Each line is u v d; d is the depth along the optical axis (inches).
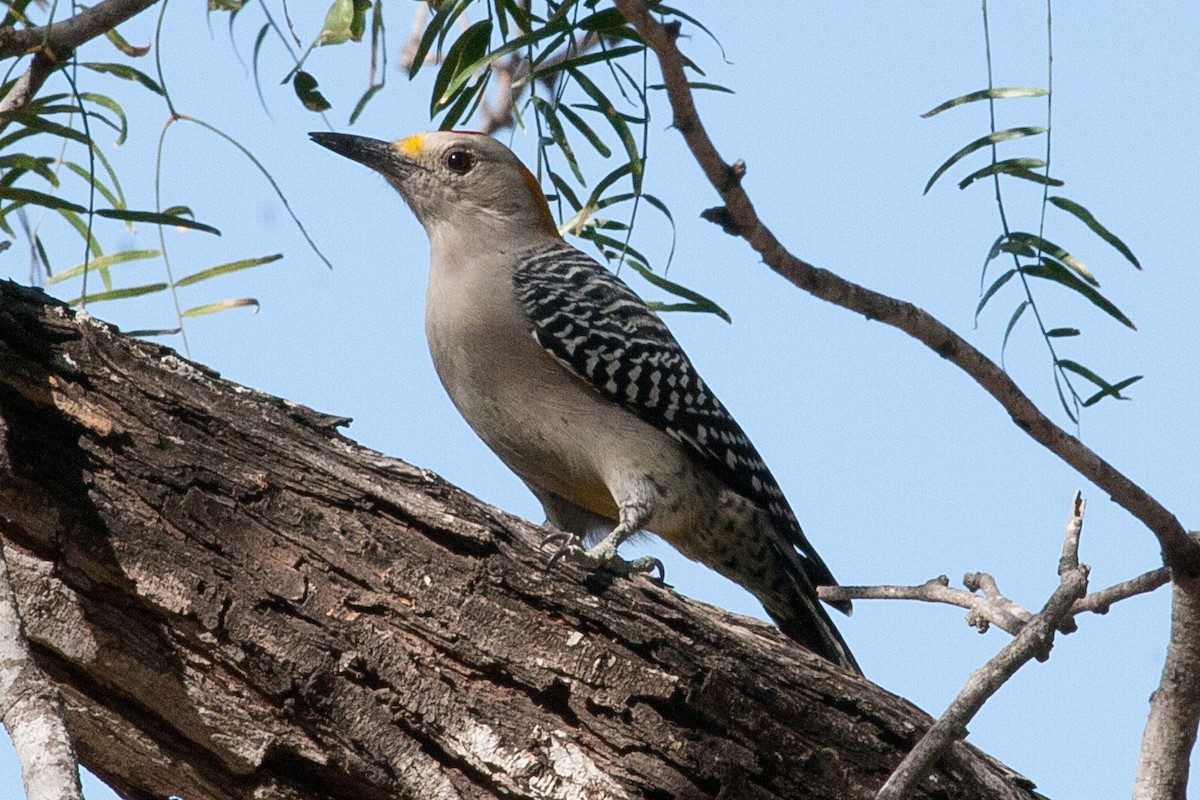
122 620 305.9
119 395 313.4
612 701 322.3
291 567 313.7
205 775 315.3
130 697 310.3
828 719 336.5
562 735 320.5
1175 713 356.5
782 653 339.9
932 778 341.7
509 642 321.1
